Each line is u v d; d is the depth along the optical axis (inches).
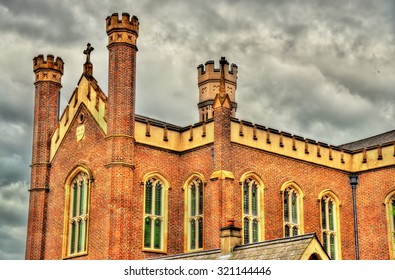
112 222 1342.3
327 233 1590.8
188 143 1501.0
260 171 1476.4
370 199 1633.9
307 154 1590.8
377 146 1643.7
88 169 1471.5
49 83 1696.6
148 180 1444.4
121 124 1395.2
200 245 1414.9
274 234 1467.8
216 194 1365.7
